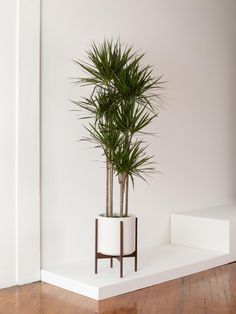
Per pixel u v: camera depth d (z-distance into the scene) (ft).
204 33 15.97
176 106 14.79
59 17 11.39
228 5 17.11
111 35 12.66
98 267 11.14
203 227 13.57
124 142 10.46
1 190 10.23
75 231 11.74
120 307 9.05
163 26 14.32
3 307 9.04
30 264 10.72
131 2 13.26
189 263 11.71
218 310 8.91
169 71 14.53
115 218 10.25
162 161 14.28
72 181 11.68
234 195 17.34
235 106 17.40
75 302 9.36
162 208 14.26
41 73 11.03
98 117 10.89
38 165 10.86
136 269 10.78
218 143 16.62
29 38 10.66
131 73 10.52
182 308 9.02
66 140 11.54
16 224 10.50
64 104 11.50
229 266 12.64
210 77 16.24
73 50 11.69
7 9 10.32
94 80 10.74
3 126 10.26
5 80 10.29
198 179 15.69
